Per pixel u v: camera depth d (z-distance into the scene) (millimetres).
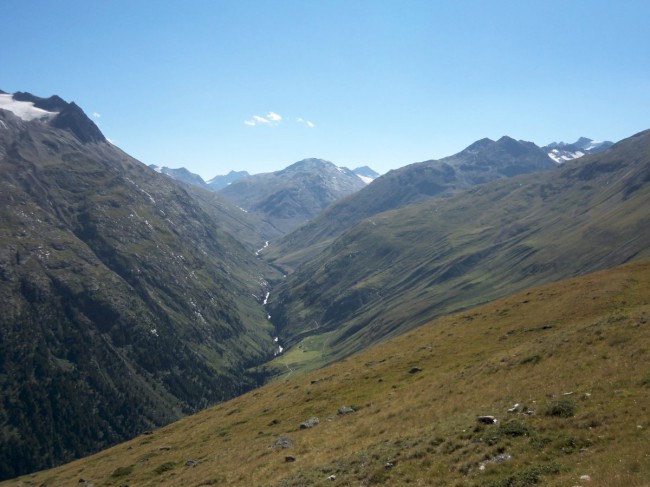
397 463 29719
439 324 92250
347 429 44875
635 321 44625
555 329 63656
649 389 29016
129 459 66750
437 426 34531
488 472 24562
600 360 37750
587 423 26875
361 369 73625
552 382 36344
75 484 61656
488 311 89312
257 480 37438
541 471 22844
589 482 20281
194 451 59125
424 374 59500
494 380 42938
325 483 30312
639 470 20016
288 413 62375
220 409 84812
